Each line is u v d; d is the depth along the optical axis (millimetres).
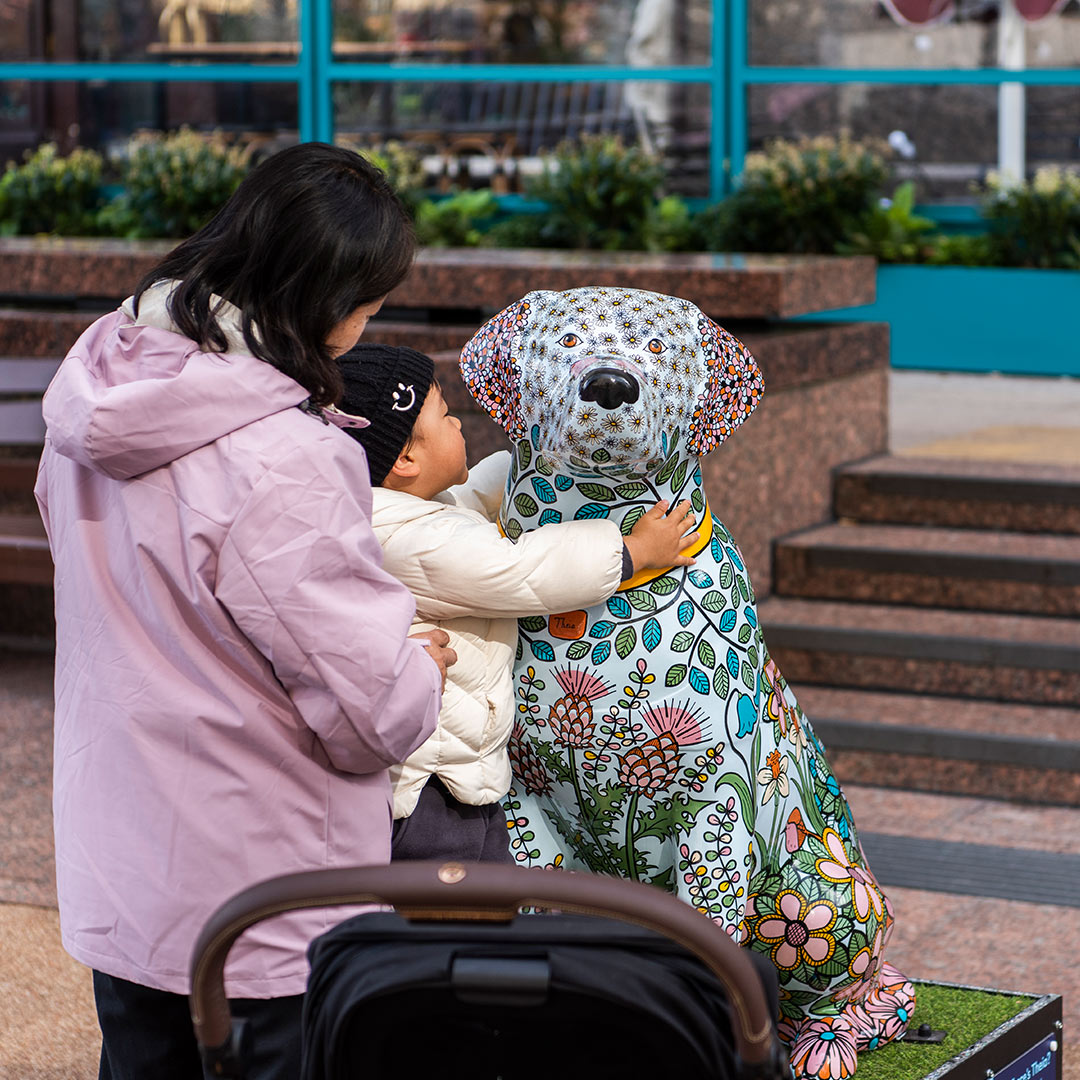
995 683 5598
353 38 11273
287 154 2193
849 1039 2857
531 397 2590
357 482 2164
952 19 10234
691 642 2615
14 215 11031
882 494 6594
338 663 2080
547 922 1784
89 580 2244
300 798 2197
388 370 2541
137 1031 2322
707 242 10133
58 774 2320
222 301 2148
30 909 4270
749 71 10539
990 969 3916
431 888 1724
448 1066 1790
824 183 9852
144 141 11367
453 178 11273
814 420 6520
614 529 2553
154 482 2154
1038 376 9906
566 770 2672
